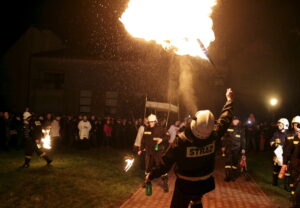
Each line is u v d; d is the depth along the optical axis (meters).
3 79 32.19
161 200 7.97
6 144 16.28
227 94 4.19
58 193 8.15
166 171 3.79
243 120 29.80
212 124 3.61
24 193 8.00
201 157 3.68
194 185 3.75
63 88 30.69
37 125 11.88
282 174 7.25
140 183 9.98
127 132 21.50
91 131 20.47
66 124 20.67
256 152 22.78
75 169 11.69
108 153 17.69
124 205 7.38
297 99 28.31
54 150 17.75
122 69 29.98
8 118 16.42
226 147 11.21
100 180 10.01
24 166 11.75
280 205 8.01
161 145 8.98
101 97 30.19
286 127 10.31
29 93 30.97
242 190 9.77
